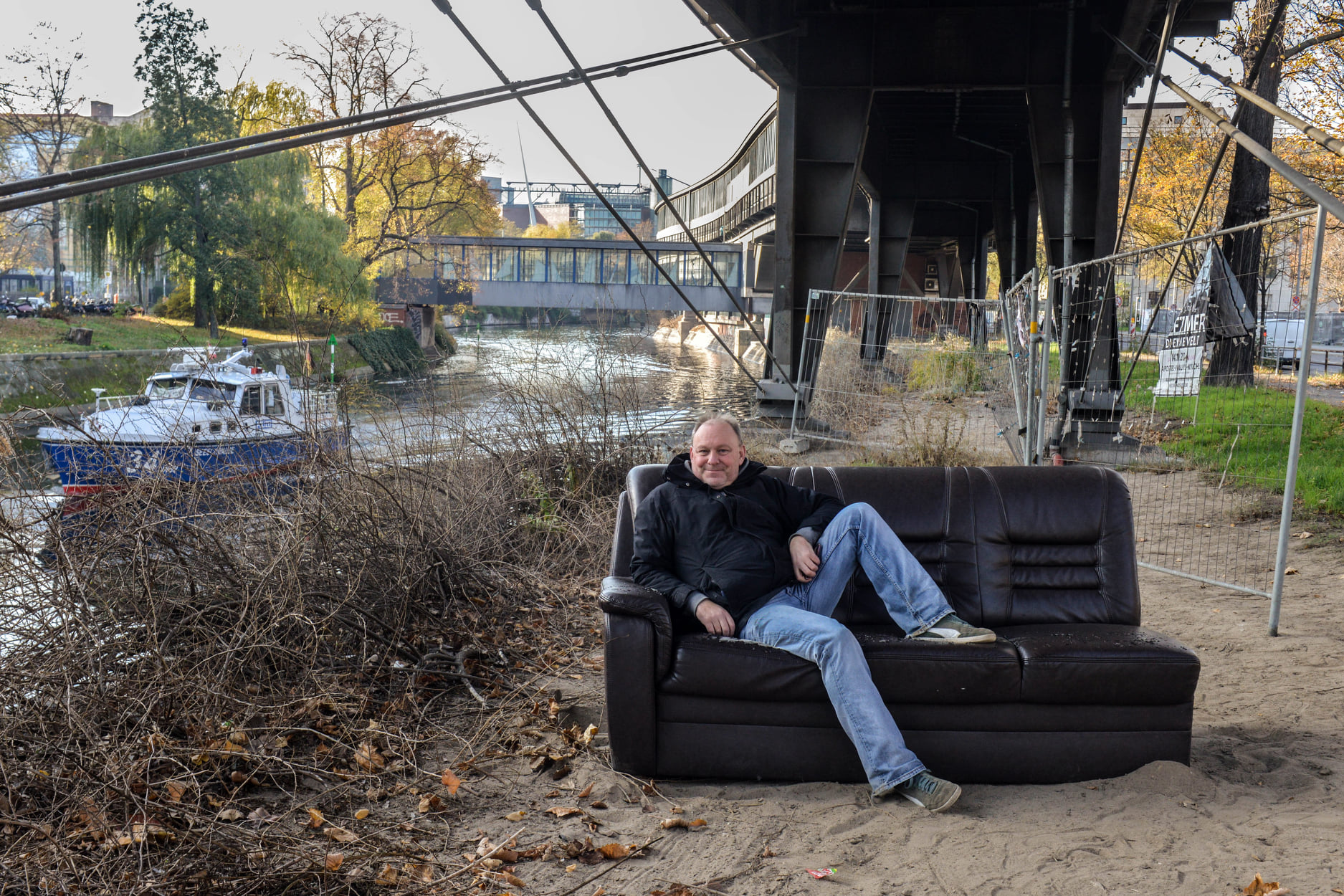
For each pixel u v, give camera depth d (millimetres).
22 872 2826
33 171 39625
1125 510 4395
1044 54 14539
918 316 18047
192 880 2879
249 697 4062
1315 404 15250
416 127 45625
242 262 33812
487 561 6352
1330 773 3662
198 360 6465
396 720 4289
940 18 14742
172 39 37531
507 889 2900
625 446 8672
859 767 3717
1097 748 3660
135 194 36281
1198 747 3973
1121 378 13969
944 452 11484
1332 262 41562
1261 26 20031
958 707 3637
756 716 3715
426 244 47938
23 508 4035
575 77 9086
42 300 42031
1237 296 8109
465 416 7871
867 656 3598
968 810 3430
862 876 2953
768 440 13805
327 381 7156
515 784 3723
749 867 3029
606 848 3121
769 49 14070
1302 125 5938
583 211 157875
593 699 4680
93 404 10297
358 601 4914
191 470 4918
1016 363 10492
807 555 3910
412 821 3389
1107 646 3648
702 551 3961
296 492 5184
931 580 3848
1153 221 32969
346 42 40750
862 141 15180
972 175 32031
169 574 4375
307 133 6363
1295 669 4992
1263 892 2750
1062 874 2908
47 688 3574
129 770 3246
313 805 3480
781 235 15508
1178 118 33688
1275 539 8156
